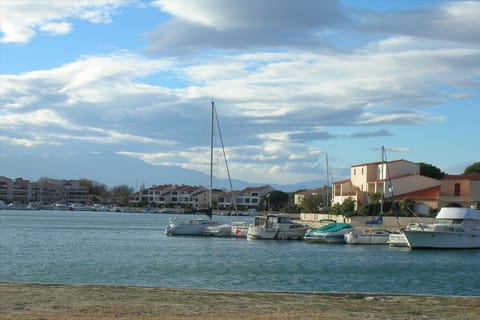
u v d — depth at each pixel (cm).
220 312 2159
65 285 2786
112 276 4403
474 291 3853
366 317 2098
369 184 12206
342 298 2539
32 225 13525
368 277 4491
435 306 2356
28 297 2414
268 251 6894
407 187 11281
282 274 4606
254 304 2345
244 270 4844
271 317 2050
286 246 7700
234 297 2511
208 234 9575
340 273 4719
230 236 9425
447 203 10362
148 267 5022
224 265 5234
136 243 8119
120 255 6231
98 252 6606
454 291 3850
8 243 7825
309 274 4628
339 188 13612
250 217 19600
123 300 2391
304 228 8825
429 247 7019
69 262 5431
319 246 7706
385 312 2209
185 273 4616
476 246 7081
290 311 2203
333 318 2055
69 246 7456
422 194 10819
